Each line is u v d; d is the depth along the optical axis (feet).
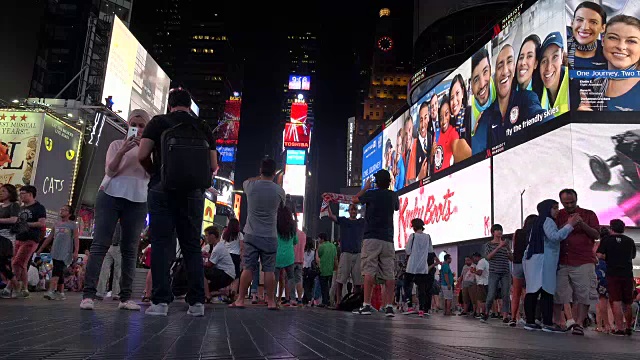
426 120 139.44
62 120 98.94
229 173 351.67
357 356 8.54
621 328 26.84
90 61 129.08
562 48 88.43
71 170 102.53
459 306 57.06
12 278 27.73
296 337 11.36
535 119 92.68
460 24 170.60
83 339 9.14
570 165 83.56
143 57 156.97
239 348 8.91
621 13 87.10
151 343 9.05
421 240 35.37
